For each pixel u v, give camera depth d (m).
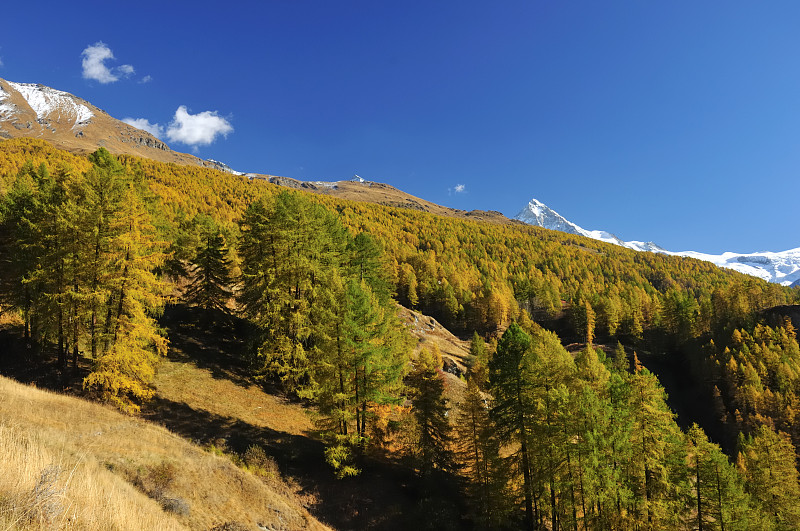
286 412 31.20
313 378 27.08
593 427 22.86
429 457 27.59
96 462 14.81
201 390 29.69
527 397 24.92
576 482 22.80
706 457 28.34
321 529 19.97
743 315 98.94
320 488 23.64
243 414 28.62
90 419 19.73
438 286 127.31
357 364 25.58
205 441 23.69
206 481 18.41
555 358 29.72
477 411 29.34
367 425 28.53
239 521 16.77
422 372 29.84
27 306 27.59
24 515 6.61
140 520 9.47
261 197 33.84
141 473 16.34
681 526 27.89
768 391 69.94
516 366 25.03
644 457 24.86
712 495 27.69
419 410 29.59
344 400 25.58
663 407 27.55
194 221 47.53
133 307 23.64
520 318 113.62
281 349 30.95
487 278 144.62
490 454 26.19
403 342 40.47
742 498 28.28
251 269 33.69
